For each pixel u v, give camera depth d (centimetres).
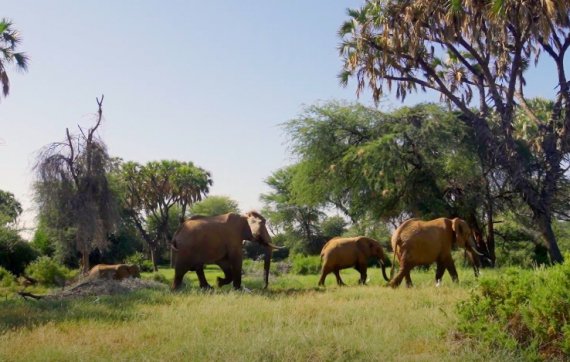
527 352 749
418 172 2931
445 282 1714
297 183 3219
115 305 1255
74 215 2902
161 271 4562
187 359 732
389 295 1334
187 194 5997
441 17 2706
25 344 832
